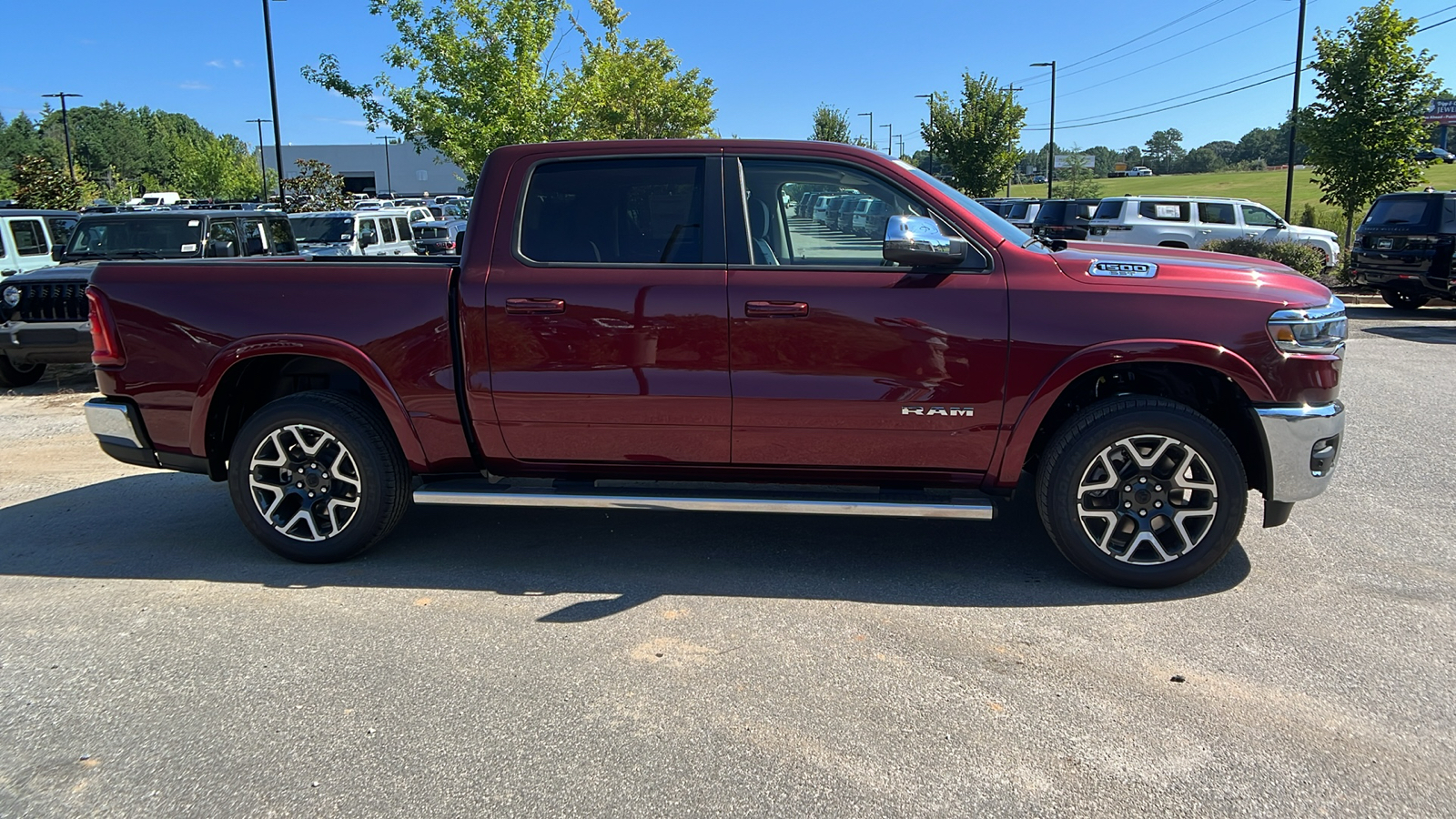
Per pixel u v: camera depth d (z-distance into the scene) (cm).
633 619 382
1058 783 269
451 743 292
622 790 267
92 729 301
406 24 1694
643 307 399
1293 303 385
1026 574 427
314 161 3472
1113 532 405
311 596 407
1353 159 1745
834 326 391
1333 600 395
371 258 493
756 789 268
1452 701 312
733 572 432
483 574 432
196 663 345
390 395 420
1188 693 318
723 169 408
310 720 306
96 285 436
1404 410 774
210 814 258
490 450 427
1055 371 385
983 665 340
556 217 414
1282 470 390
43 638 367
